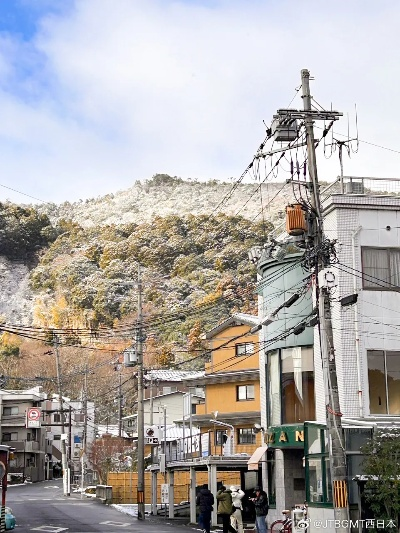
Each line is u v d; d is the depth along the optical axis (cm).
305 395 2698
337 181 2733
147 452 6550
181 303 10131
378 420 2438
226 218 12144
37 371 9025
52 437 10538
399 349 2531
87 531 2803
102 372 8206
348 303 1955
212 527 2997
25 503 4659
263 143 2030
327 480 2164
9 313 15862
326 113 1972
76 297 12838
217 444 4747
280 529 2612
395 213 2620
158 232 13212
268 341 2805
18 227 17962
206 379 4900
